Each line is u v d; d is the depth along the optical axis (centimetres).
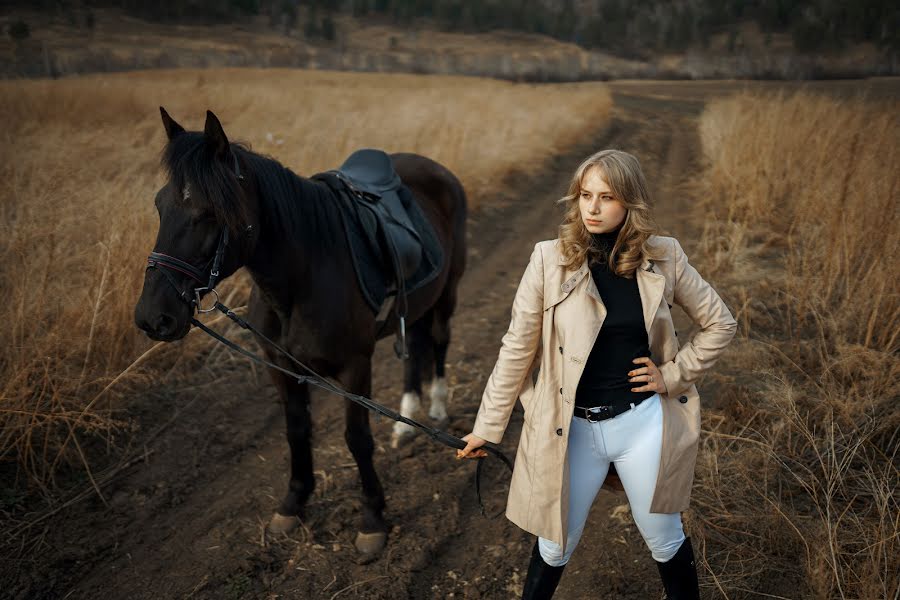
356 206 276
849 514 255
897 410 302
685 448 175
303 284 239
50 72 3034
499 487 313
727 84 4053
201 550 267
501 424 182
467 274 619
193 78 2320
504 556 266
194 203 193
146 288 199
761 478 282
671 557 187
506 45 12481
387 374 430
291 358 238
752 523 257
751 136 883
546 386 174
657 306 165
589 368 173
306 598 243
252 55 7706
